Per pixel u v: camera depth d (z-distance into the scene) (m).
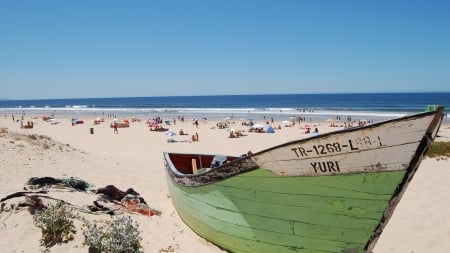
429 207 9.27
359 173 5.27
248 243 6.43
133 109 91.81
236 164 6.20
